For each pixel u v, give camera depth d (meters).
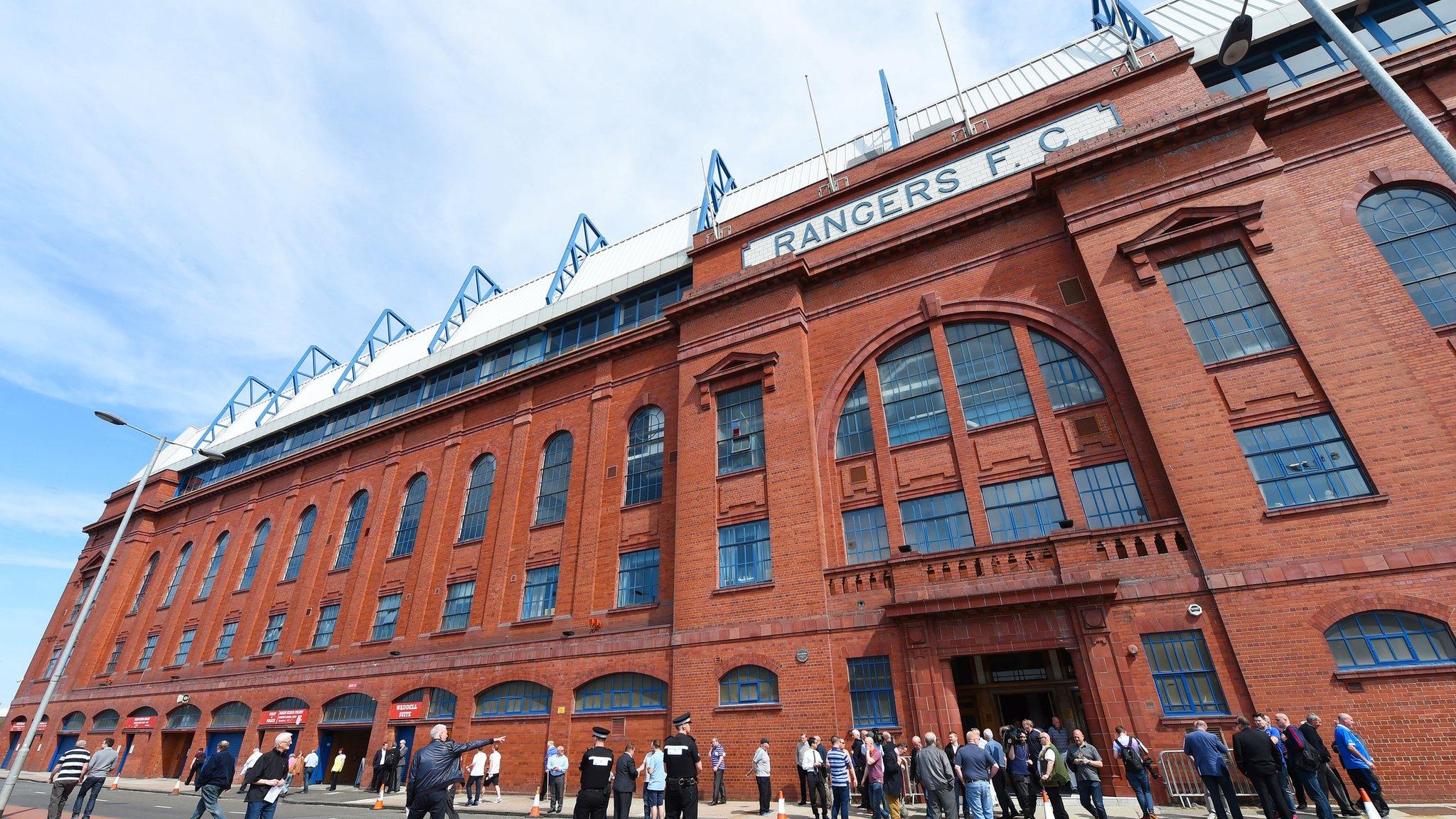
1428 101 18.16
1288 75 21.02
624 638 22.84
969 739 12.26
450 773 8.87
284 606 34.88
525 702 24.25
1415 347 15.55
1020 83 26.41
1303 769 11.57
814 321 24.58
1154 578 15.79
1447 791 12.17
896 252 23.64
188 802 23.36
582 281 36.12
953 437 20.36
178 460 49.94
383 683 27.97
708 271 28.11
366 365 48.56
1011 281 21.33
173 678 36.38
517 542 28.34
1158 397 17.23
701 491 23.39
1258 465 15.78
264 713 31.19
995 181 23.00
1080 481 18.19
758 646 19.98
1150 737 14.69
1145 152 19.77
